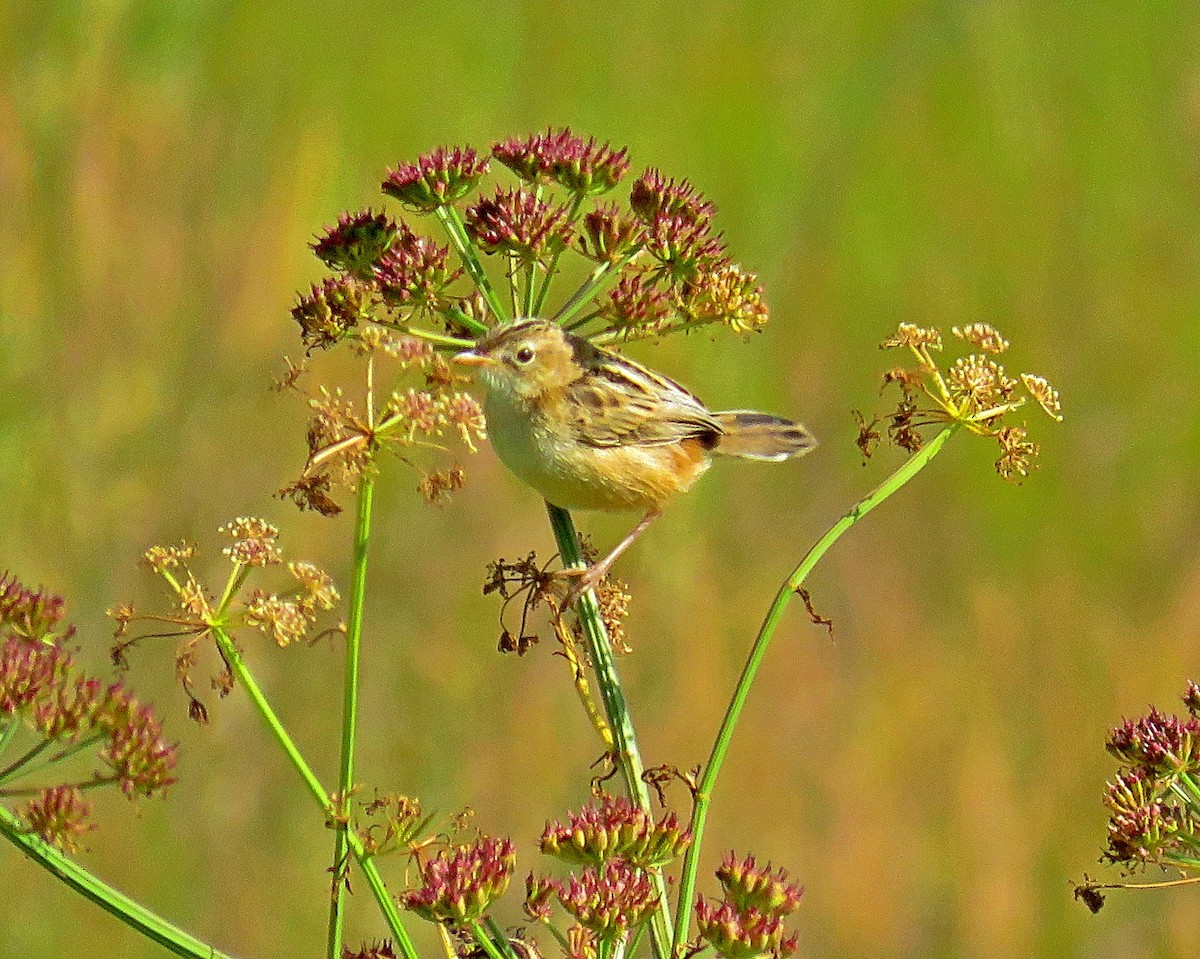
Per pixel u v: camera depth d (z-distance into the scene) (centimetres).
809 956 1265
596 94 1546
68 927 1158
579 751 1294
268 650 1271
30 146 1254
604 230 622
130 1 1304
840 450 1470
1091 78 1656
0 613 491
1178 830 553
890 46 1636
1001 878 1269
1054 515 1464
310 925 1211
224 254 1294
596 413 747
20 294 1243
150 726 475
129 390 1265
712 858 1274
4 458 1227
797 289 1538
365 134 1422
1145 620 1412
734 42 1592
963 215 1600
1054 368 1535
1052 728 1341
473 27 1489
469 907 488
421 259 609
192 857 1208
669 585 1346
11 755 792
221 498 1270
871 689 1352
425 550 1306
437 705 1283
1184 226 1612
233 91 1352
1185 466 1501
